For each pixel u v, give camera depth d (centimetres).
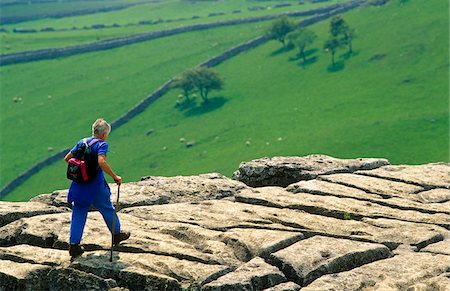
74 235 1340
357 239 1454
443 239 1485
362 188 1819
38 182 17975
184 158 18062
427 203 1730
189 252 1345
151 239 1408
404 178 1920
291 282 1266
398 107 18725
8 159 19175
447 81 19725
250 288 1220
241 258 1362
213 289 1209
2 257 1370
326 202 1677
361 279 1259
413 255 1380
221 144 18512
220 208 1664
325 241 1419
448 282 1237
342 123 18312
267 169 2041
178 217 1577
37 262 1334
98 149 1348
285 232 1455
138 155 18750
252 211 1625
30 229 1483
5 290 1276
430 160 15600
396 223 1539
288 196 1747
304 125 18738
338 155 16638
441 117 17462
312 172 1983
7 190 17662
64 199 1755
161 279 1239
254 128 19138
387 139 16875
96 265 1295
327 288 1221
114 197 1769
